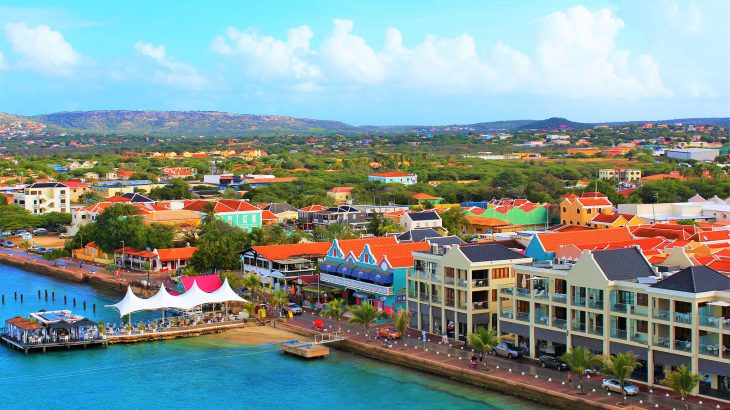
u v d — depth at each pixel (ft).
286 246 626.64
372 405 358.84
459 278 442.09
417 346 434.71
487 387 375.66
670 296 344.69
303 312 534.37
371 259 519.60
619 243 518.78
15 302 603.67
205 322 501.97
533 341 403.34
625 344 362.74
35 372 417.08
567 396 341.00
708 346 334.85
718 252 519.60
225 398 374.43
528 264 426.92
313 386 387.75
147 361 435.12
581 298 381.60
